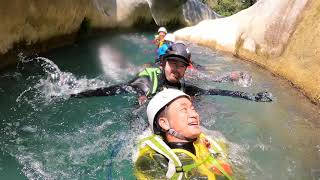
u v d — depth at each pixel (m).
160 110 2.63
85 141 3.50
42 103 4.28
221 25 8.29
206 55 7.14
